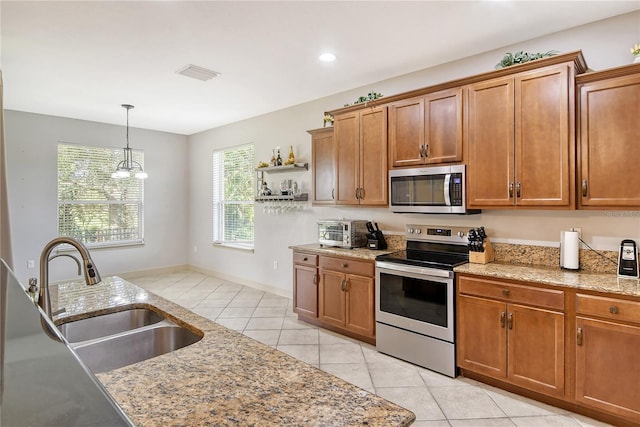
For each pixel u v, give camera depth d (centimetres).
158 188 617
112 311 168
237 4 226
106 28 256
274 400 84
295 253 388
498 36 272
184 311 159
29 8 228
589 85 226
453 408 226
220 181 591
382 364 287
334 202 373
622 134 215
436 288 270
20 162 477
